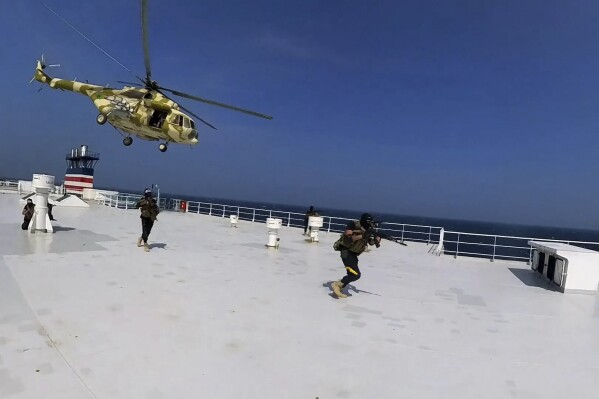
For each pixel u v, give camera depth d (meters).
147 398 3.24
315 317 5.72
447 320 6.07
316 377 3.86
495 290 8.45
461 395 3.72
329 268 9.66
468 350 4.88
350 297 7.02
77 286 6.26
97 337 4.38
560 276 8.70
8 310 4.98
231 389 3.50
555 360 4.71
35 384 3.32
